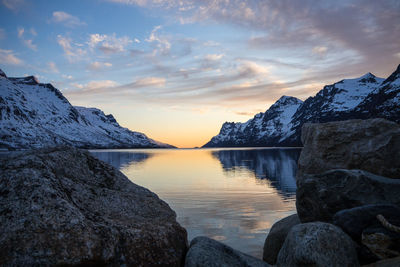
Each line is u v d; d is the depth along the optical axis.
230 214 13.27
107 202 5.18
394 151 6.62
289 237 5.13
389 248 4.55
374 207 5.13
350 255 4.58
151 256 4.28
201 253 4.51
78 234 3.68
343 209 5.96
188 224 11.60
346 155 7.30
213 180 27.02
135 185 6.25
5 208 3.70
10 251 3.33
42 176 4.32
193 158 78.12
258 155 93.31
